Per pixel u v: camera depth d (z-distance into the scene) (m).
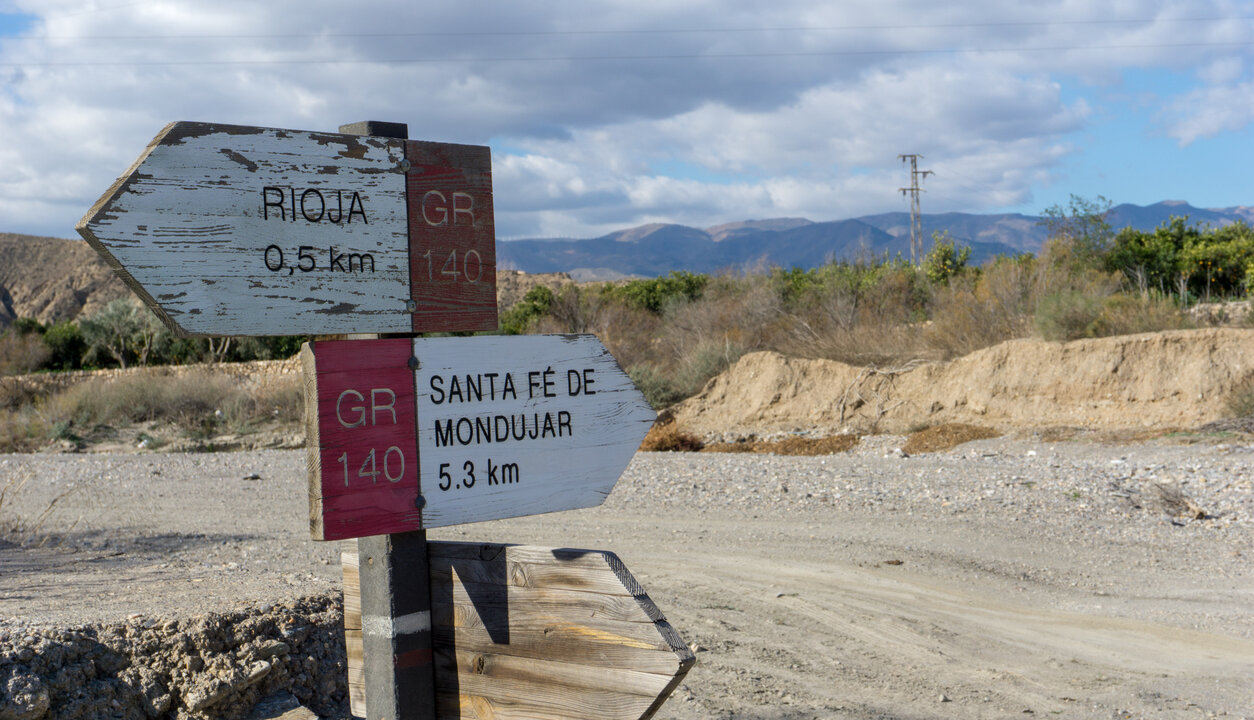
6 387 29.66
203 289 2.10
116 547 8.72
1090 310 20.70
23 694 3.32
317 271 2.26
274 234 2.21
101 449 23.45
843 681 5.74
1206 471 13.10
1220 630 6.95
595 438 2.63
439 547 2.36
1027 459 15.77
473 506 2.41
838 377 22.48
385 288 2.36
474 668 2.30
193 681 3.73
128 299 42.19
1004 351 20.41
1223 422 16.59
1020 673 5.96
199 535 9.81
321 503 2.17
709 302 29.23
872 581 8.12
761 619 6.96
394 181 2.40
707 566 8.59
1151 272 25.88
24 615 4.10
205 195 2.11
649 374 25.56
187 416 25.27
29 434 24.66
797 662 6.05
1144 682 5.80
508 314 33.31
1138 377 18.62
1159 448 15.65
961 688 5.66
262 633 4.03
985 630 6.89
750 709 5.23
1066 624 7.09
